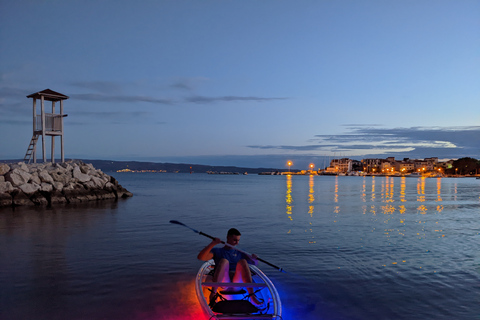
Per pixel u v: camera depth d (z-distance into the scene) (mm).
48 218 17172
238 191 45562
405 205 25141
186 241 11562
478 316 5598
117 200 28266
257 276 6691
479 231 13516
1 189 22312
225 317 5031
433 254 9664
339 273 7859
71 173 27375
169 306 5980
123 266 8445
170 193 39812
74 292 6652
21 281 7297
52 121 28016
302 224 15438
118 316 5578
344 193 41812
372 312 5754
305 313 5703
